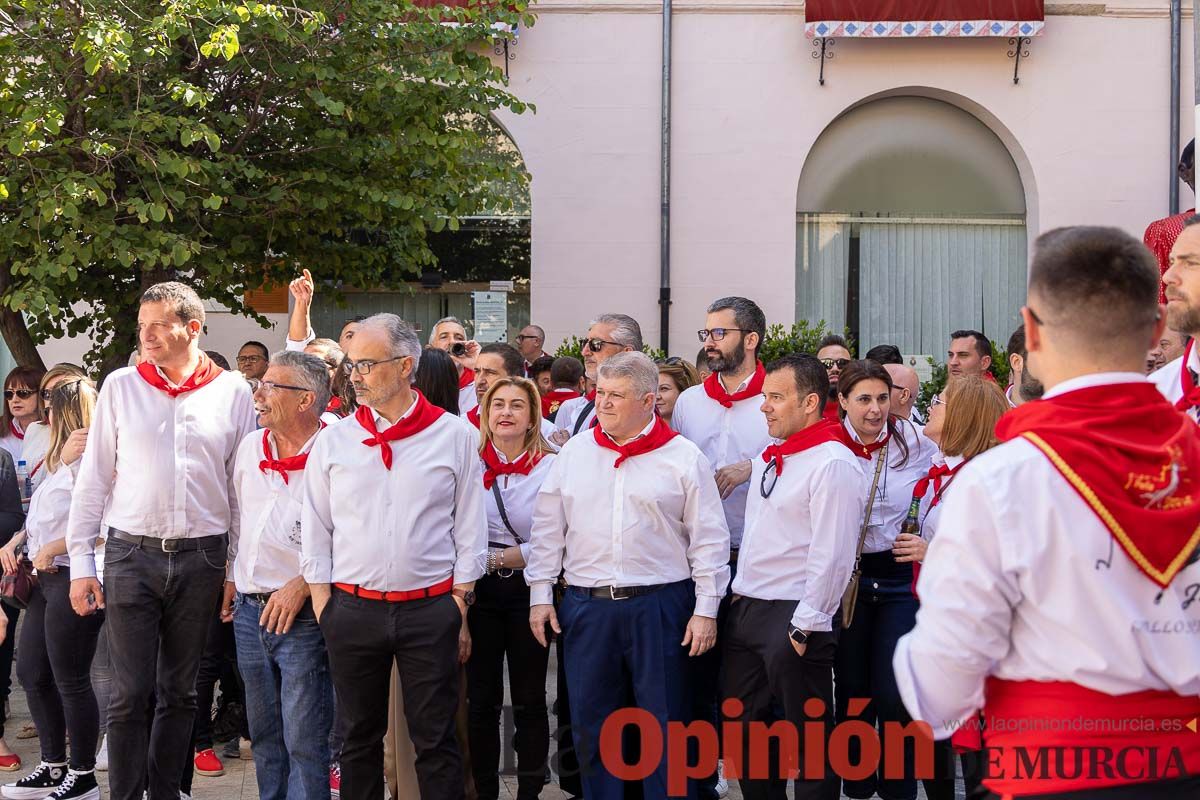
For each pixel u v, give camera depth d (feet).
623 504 14.39
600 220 35.88
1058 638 7.09
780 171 35.88
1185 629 7.06
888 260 37.29
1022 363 17.21
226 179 25.23
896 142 36.99
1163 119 35.70
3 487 18.71
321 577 13.58
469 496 14.07
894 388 17.21
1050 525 7.02
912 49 35.73
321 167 26.61
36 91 23.80
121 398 14.83
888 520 15.11
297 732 14.15
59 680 16.39
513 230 37.04
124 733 14.44
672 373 18.88
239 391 15.49
